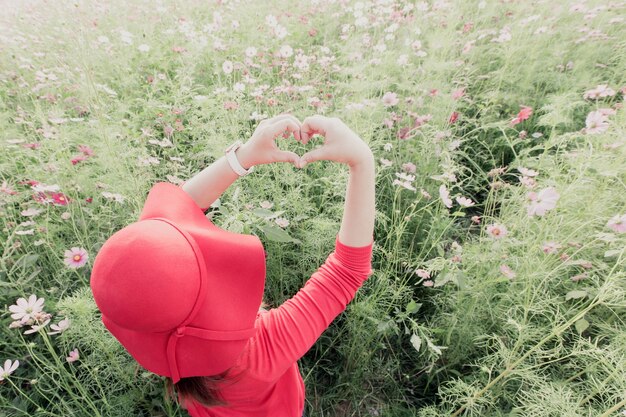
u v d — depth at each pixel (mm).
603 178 1798
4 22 4582
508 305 1752
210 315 638
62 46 3762
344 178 2002
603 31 3807
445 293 1987
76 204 2074
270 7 4398
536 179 2076
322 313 789
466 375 1817
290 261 2143
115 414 1585
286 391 983
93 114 2570
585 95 1968
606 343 1646
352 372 1882
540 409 1277
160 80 3240
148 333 639
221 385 766
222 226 1562
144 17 4320
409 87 2812
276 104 2676
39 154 2139
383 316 1765
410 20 3754
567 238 1618
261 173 2260
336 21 4172
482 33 3609
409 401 1846
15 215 2197
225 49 3379
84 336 1472
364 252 792
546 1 3785
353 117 2338
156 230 586
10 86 3266
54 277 1929
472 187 2855
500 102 3260
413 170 2357
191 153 2500
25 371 1752
